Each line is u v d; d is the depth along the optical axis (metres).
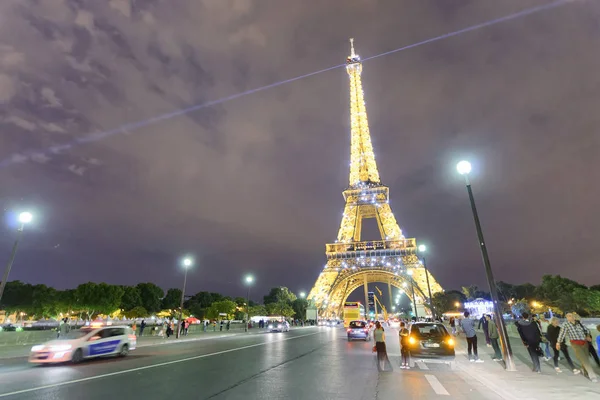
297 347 31.56
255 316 114.69
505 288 112.06
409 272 99.31
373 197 116.44
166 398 11.94
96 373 17.08
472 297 104.12
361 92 137.88
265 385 14.20
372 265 104.06
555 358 16.12
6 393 12.62
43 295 93.19
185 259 47.62
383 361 18.36
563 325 15.05
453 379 15.63
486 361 20.05
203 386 13.94
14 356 25.16
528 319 16.94
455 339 37.16
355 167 125.75
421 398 12.07
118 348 23.62
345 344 34.97
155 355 25.19
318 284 106.62
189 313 124.81
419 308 94.81
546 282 93.44
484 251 18.50
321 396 12.33
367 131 131.00
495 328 21.34
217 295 149.88
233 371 17.72
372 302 159.88
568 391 12.03
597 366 17.31
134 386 13.88
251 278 68.31
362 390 13.30
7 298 93.44
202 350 28.77
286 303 125.12
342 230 112.75
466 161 19.86
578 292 73.56
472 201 19.34
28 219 27.44
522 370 16.56
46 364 20.64
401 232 107.81
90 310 92.12
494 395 12.48
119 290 93.88
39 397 12.02
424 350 18.47
